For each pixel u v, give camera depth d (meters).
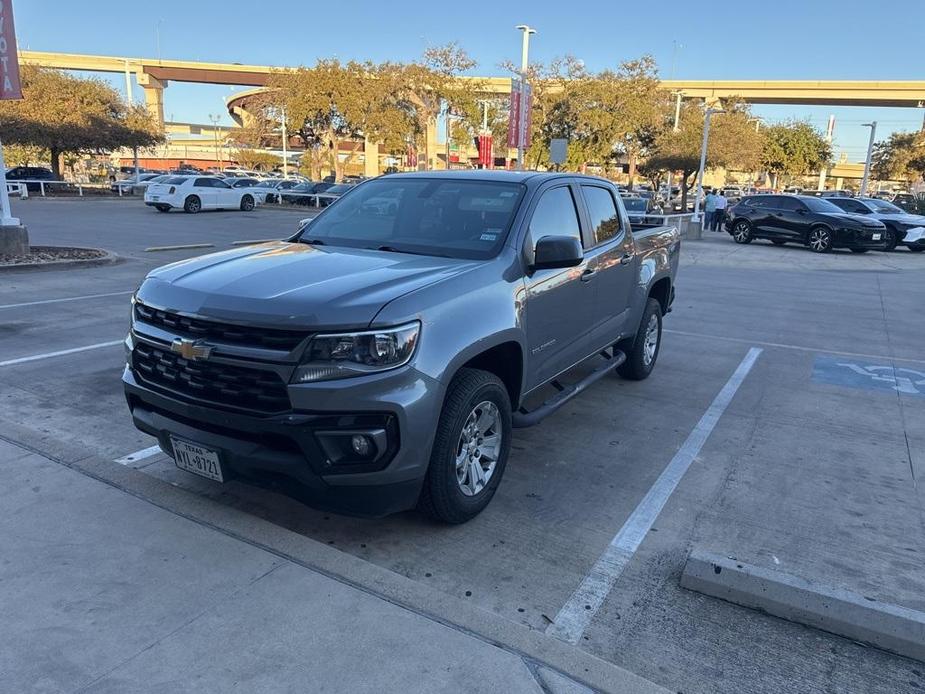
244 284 3.38
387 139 43.06
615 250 5.41
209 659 2.64
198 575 3.16
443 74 42.38
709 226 29.80
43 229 20.23
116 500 3.81
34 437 4.58
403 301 3.20
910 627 2.86
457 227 4.23
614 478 4.46
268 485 3.30
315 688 2.51
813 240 20.95
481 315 3.54
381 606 2.98
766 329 9.35
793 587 3.08
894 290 13.27
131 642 2.72
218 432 3.31
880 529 3.87
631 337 6.18
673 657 2.79
